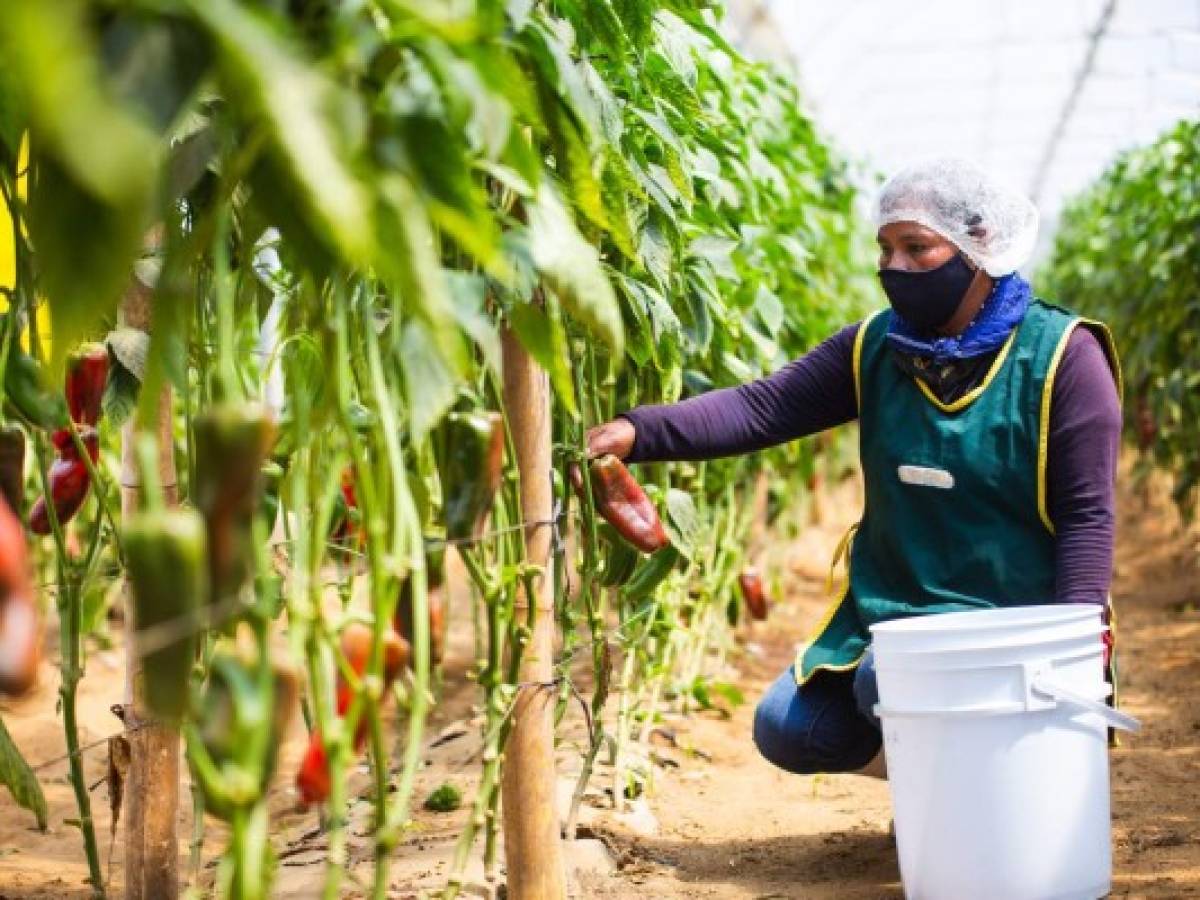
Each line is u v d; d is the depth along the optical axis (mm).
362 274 1986
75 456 2639
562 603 2953
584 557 3037
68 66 1174
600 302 1904
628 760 3979
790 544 8781
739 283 3906
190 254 1712
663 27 3031
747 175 4344
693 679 5141
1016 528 3062
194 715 1711
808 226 5957
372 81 1734
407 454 2660
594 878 3234
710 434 3229
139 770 2695
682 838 3666
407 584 2199
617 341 1920
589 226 2625
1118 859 3332
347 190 1342
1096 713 2766
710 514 5348
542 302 2562
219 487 1635
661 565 3311
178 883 2742
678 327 3293
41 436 2607
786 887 3225
